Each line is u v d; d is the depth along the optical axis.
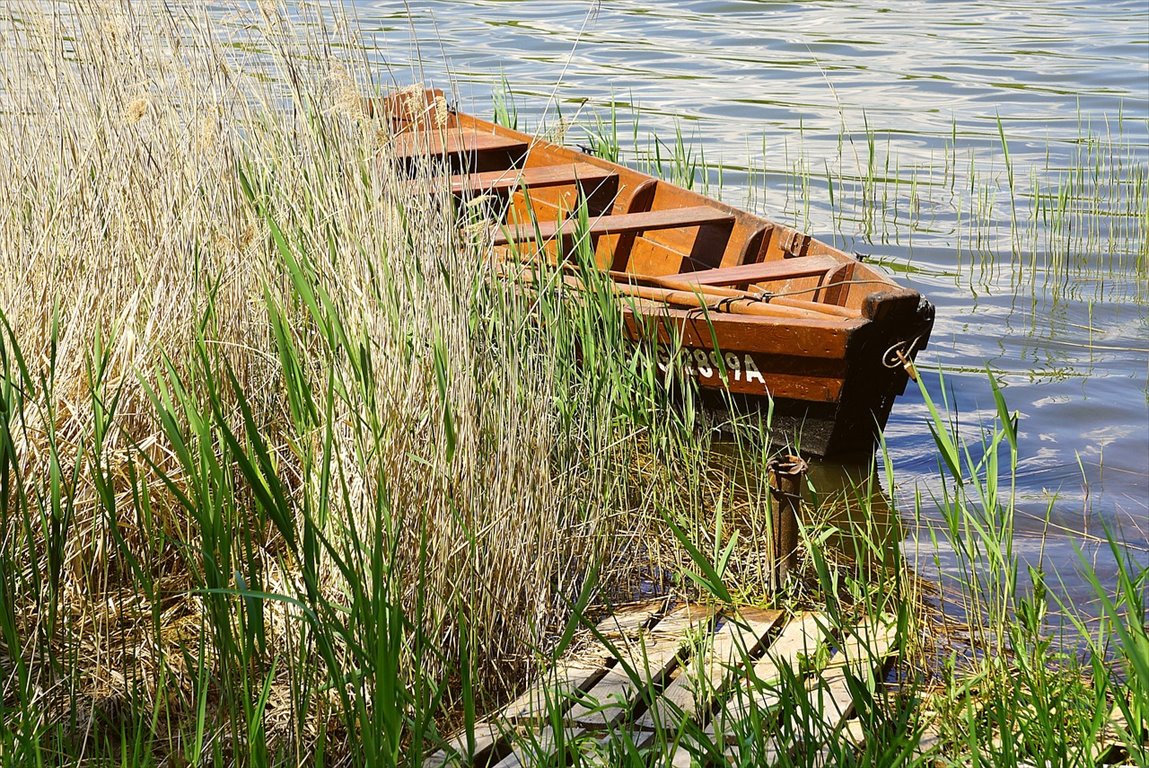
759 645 5.10
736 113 17.05
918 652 4.98
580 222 6.99
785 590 5.56
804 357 6.87
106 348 5.01
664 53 21.28
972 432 7.91
